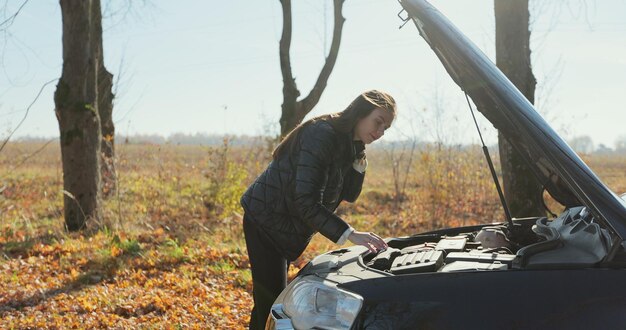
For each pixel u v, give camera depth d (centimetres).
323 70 1272
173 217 1173
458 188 1198
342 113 355
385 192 1645
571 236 294
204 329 541
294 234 366
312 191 338
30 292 655
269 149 1278
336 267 303
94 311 595
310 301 282
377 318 257
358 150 364
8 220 1145
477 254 294
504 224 389
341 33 1266
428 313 251
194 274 759
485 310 246
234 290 699
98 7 1535
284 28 1258
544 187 348
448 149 1220
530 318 242
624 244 239
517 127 267
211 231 1046
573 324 238
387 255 315
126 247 884
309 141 345
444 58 314
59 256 862
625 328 234
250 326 400
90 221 1031
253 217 367
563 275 247
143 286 711
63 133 1037
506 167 739
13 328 534
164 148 1557
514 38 735
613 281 242
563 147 254
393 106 353
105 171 1345
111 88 1553
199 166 1555
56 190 1545
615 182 2000
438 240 377
